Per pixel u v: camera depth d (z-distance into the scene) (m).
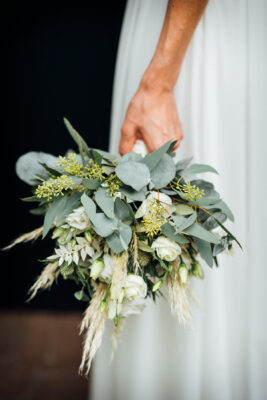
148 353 1.01
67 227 0.77
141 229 0.76
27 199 0.81
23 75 2.29
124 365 1.02
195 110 0.99
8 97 2.31
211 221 0.79
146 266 0.80
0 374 1.62
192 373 0.98
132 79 1.04
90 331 0.73
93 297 0.78
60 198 0.78
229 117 1.00
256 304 0.97
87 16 2.23
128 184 0.74
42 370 1.66
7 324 2.11
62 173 0.80
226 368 0.96
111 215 0.73
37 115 2.36
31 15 2.18
